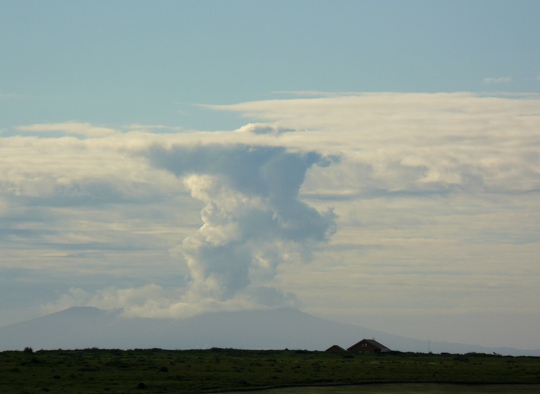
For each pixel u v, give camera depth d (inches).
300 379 7396.7
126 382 6875.0
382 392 6840.6
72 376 7150.6
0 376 7066.9
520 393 6929.1
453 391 7007.9
